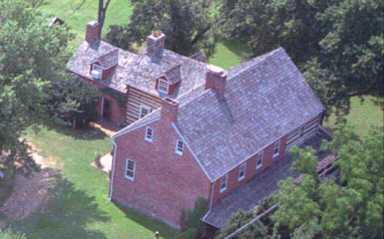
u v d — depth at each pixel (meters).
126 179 71.12
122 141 70.06
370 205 57.03
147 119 68.69
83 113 82.06
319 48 85.19
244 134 69.62
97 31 85.56
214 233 67.31
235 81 71.50
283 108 73.31
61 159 77.81
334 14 82.06
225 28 89.69
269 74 74.19
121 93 82.81
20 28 68.56
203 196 67.19
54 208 71.12
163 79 80.62
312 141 76.31
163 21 88.19
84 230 68.62
